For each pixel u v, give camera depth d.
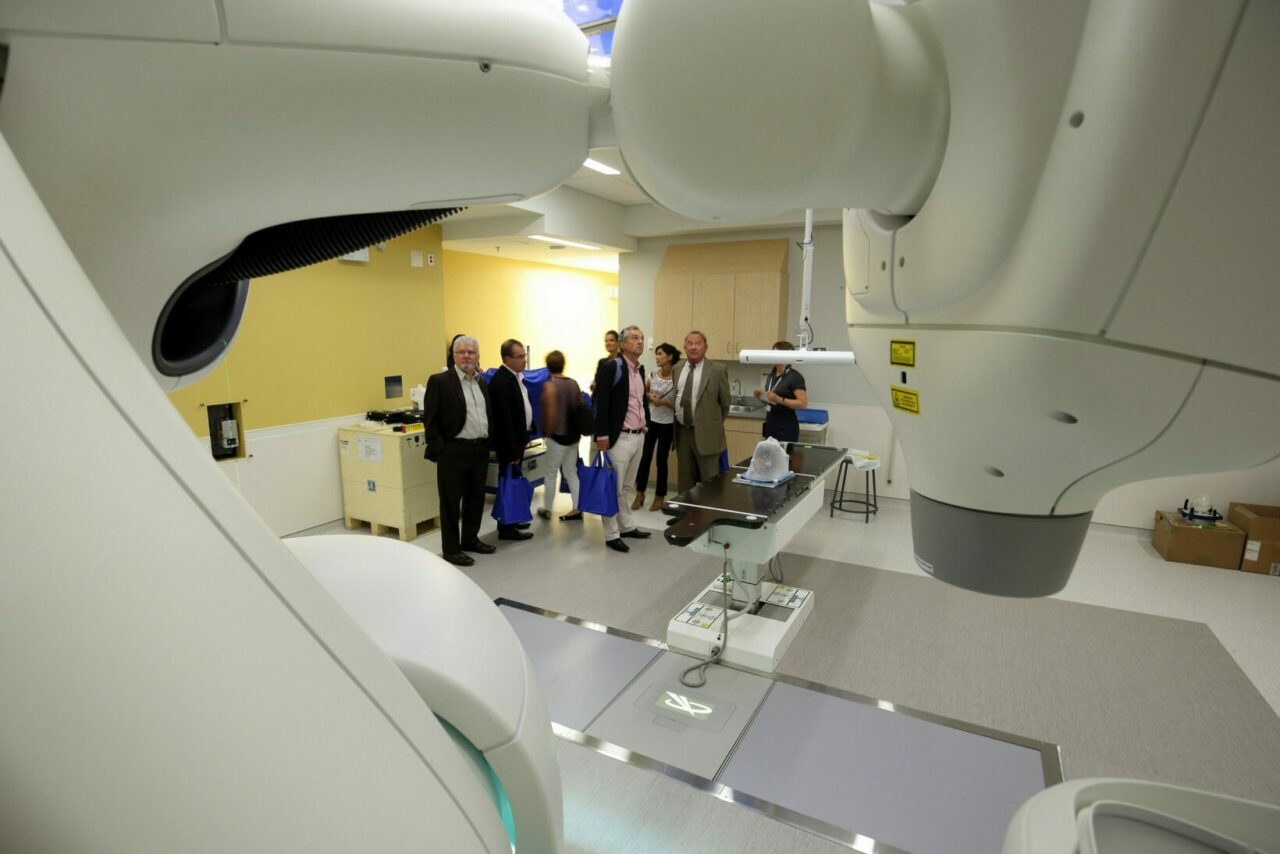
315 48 0.38
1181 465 0.48
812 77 0.41
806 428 5.80
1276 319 0.38
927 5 0.47
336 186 0.45
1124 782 1.11
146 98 0.36
